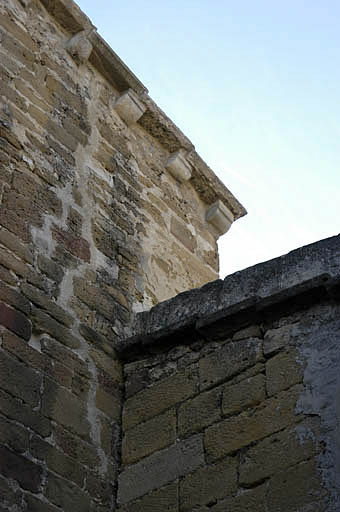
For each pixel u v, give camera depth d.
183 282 8.34
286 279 6.56
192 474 6.14
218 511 5.87
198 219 9.14
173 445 6.36
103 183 7.85
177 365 6.75
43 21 8.06
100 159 7.96
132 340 6.95
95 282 7.18
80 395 6.48
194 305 7.02
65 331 6.64
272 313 6.45
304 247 6.62
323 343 6.14
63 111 7.78
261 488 5.79
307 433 5.83
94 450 6.36
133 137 8.59
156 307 7.28
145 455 6.42
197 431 6.32
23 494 5.70
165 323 7.11
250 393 6.23
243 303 6.51
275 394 6.11
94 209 7.59
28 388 6.11
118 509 6.25
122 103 8.44
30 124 7.33
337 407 5.82
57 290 6.77
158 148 8.91
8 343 6.14
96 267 7.27
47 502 5.82
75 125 7.84
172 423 6.47
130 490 6.30
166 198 8.70
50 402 6.21
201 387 6.50
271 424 6.01
